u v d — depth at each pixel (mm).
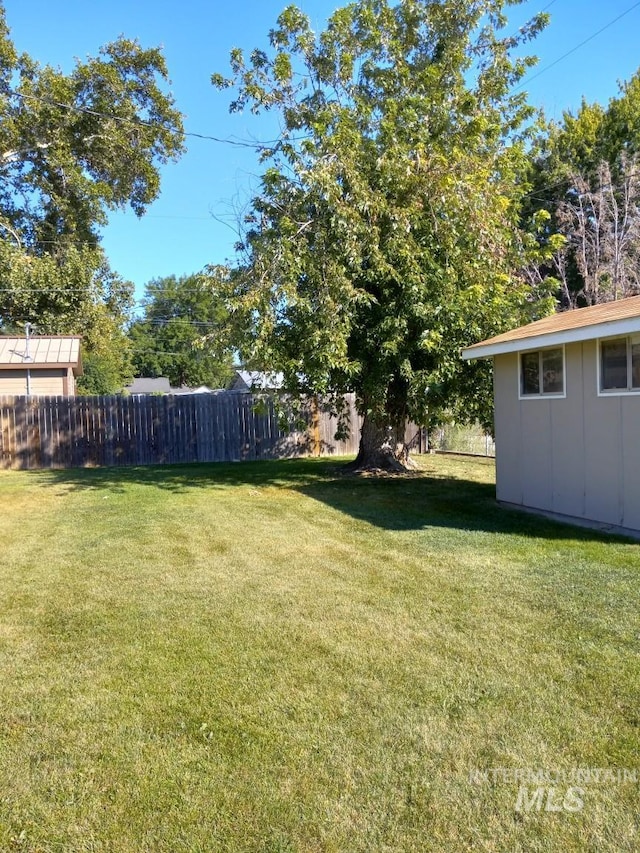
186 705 2695
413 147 9000
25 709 2672
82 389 33469
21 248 18219
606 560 4867
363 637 3424
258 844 1868
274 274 8359
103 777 2195
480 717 2562
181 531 6219
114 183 19250
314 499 8203
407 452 11320
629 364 5695
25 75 16672
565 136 19688
